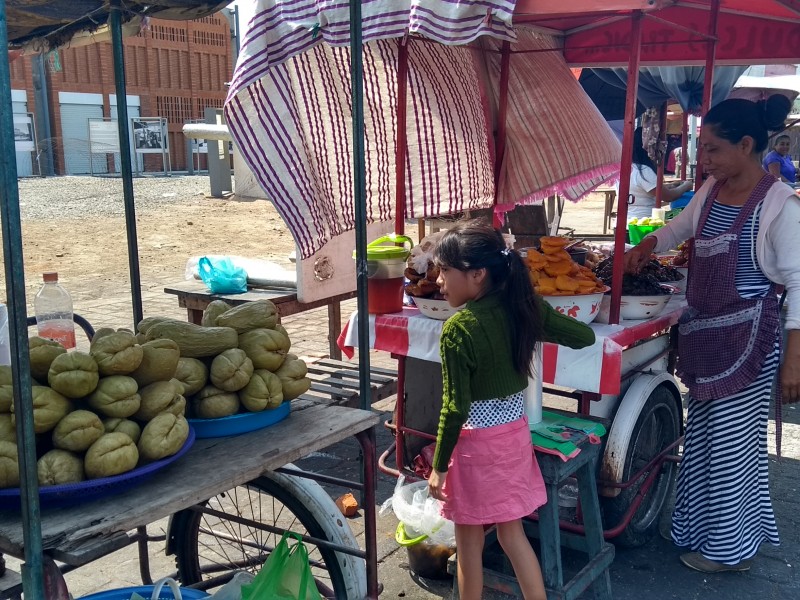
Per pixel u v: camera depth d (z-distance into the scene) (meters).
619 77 7.23
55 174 27.67
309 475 2.54
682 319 3.30
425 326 3.28
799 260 2.93
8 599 2.23
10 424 1.85
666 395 3.64
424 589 3.30
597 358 2.97
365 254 2.44
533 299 2.56
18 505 1.82
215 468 2.01
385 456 3.81
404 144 3.56
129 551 3.62
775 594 3.24
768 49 4.57
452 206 4.47
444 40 2.75
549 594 2.76
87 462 1.82
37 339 2.03
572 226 14.64
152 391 2.03
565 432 2.88
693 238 3.25
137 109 29.84
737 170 3.04
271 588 2.20
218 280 4.93
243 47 3.15
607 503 3.34
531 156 4.60
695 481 3.36
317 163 3.93
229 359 2.23
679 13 4.64
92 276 10.19
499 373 2.52
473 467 2.57
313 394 4.28
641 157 7.06
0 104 1.56
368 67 4.14
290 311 4.93
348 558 2.64
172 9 2.79
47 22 2.63
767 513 3.38
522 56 4.60
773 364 3.15
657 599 3.21
